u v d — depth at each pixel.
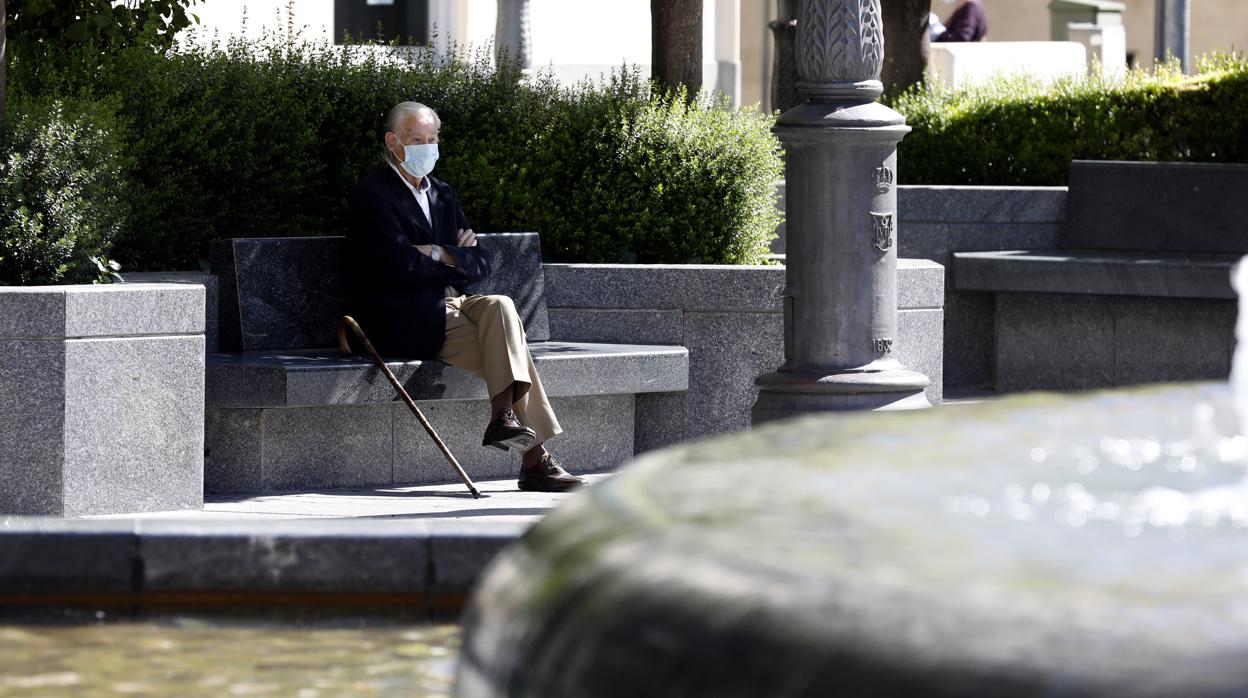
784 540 6.95
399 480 27.45
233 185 31.05
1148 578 6.28
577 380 28.23
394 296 26.94
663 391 29.75
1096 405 9.51
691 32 36.28
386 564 14.25
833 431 9.08
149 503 23.56
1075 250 38.53
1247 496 7.41
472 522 14.52
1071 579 6.29
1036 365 37.91
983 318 38.62
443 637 13.55
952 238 38.75
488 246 29.95
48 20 32.31
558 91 34.19
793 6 44.22
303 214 32.22
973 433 8.78
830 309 24.95
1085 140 40.34
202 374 24.05
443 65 34.50
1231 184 37.44
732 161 33.12
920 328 31.55
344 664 12.75
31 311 22.61
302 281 28.11
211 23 52.81
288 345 27.95
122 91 30.09
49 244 24.08
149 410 23.48
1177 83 40.28
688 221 32.94
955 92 42.59
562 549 7.64
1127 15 102.00
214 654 12.97
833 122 24.56
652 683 6.62
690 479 8.09
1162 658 5.60
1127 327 37.12
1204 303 36.44
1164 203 37.94
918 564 6.53
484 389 27.44
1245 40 99.19
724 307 30.22
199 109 30.84
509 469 28.58
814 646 6.18
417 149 27.22
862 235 24.91
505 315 26.41
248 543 14.21
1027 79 43.28
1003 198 38.62
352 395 26.11
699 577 6.77
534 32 65.06
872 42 24.77
